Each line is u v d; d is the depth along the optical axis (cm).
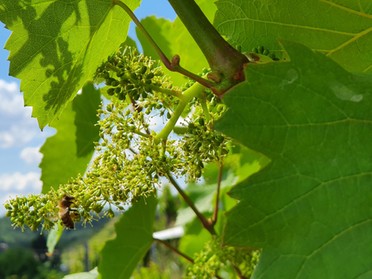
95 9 18
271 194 13
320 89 14
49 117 19
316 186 13
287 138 14
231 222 13
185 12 15
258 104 14
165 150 16
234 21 19
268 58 17
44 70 18
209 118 16
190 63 26
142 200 26
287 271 13
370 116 14
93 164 16
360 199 13
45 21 18
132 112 16
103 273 27
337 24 18
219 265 25
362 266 13
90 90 28
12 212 17
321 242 13
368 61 19
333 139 14
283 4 18
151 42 16
